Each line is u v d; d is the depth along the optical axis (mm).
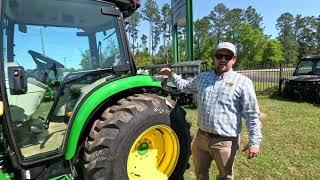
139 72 4328
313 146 6066
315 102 11547
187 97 9711
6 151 3205
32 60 3336
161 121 3836
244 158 5410
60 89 3525
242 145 6129
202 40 65562
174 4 13430
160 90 4297
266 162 5258
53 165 3402
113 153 3438
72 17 3539
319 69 12688
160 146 4086
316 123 7871
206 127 3588
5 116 3070
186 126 4188
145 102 3752
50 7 3387
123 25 3914
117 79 3779
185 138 4160
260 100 12398
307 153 5695
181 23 12828
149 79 4035
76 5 3531
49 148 3402
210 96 3533
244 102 3395
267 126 7613
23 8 3221
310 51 82375
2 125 3135
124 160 3514
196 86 3803
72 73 3598
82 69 3652
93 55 3717
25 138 3301
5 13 3092
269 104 11211
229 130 3486
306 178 4742
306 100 11914
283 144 6188
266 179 4723
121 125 3500
